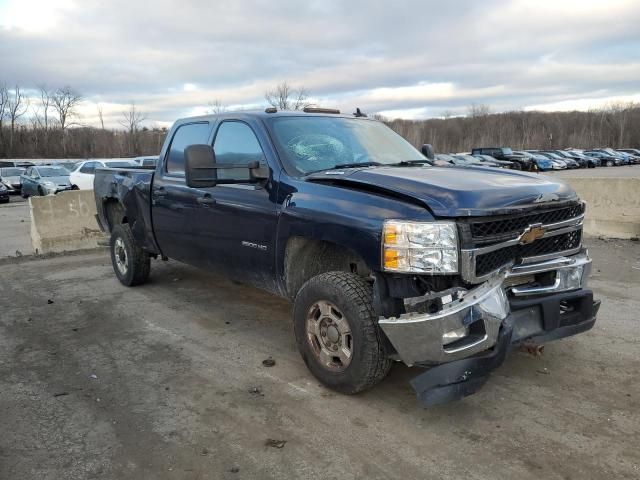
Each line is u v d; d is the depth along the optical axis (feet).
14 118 223.51
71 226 31.35
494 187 10.75
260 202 13.65
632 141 304.50
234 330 16.81
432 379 10.03
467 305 9.84
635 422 10.75
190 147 13.30
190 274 24.20
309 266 13.33
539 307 11.25
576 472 9.20
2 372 13.97
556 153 167.63
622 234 29.76
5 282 24.06
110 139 236.22
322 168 13.58
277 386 12.74
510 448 9.96
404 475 9.23
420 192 10.49
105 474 9.43
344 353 11.71
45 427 11.09
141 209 19.62
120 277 22.67
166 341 15.99
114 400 12.25
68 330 17.21
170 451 10.11
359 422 11.00
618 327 16.14
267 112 15.11
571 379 12.73
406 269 10.10
